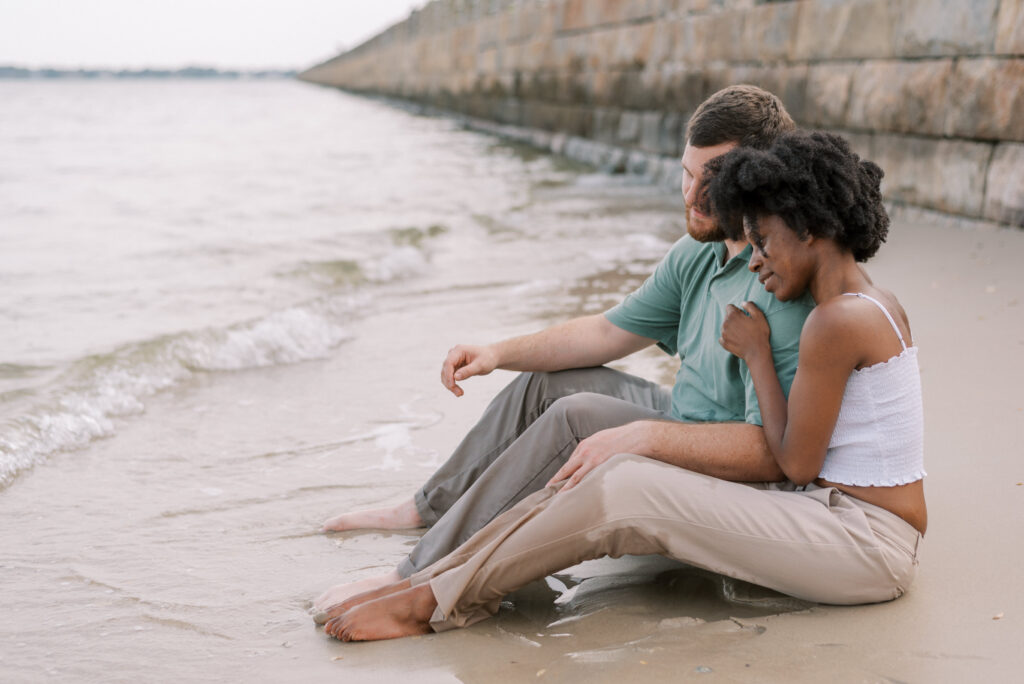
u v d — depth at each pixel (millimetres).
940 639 1658
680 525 1738
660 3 11227
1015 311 3891
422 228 7402
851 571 1731
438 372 3836
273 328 4266
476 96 21000
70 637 1882
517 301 5059
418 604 1827
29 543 2348
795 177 1677
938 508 2172
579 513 1741
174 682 1699
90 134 21031
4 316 4648
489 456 2289
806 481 1782
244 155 15445
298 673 1701
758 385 1803
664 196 9852
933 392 2961
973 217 5848
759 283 1880
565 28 14719
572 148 14289
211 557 2268
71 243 6980
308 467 2867
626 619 1836
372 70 43875
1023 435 2592
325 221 8078
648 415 2062
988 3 5652
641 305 2232
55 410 3240
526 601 1952
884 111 6719
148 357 3859
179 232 7508
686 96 10547
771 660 1617
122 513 2541
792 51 8164
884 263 4934
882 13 6750
